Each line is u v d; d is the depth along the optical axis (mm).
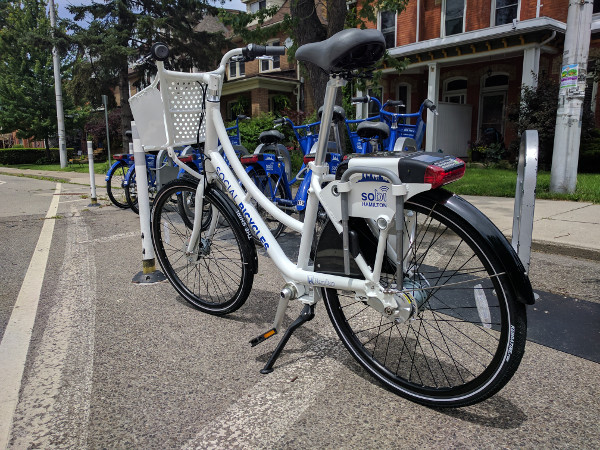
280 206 4703
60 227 6000
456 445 1725
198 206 2920
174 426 1861
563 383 2137
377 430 1825
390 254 2010
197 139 2893
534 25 10492
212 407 1990
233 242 4574
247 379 2217
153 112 2861
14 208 7789
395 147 4586
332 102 2018
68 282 3688
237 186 2650
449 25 13828
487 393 1789
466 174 9969
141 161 3441
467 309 2959
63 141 19922
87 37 16906
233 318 2947
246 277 2748
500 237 1721
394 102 5121
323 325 2834
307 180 3932
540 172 9773
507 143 13516
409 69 14008
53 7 18266
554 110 10211
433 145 13062
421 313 2473
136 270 3986
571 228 4781
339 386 2156
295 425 1862
